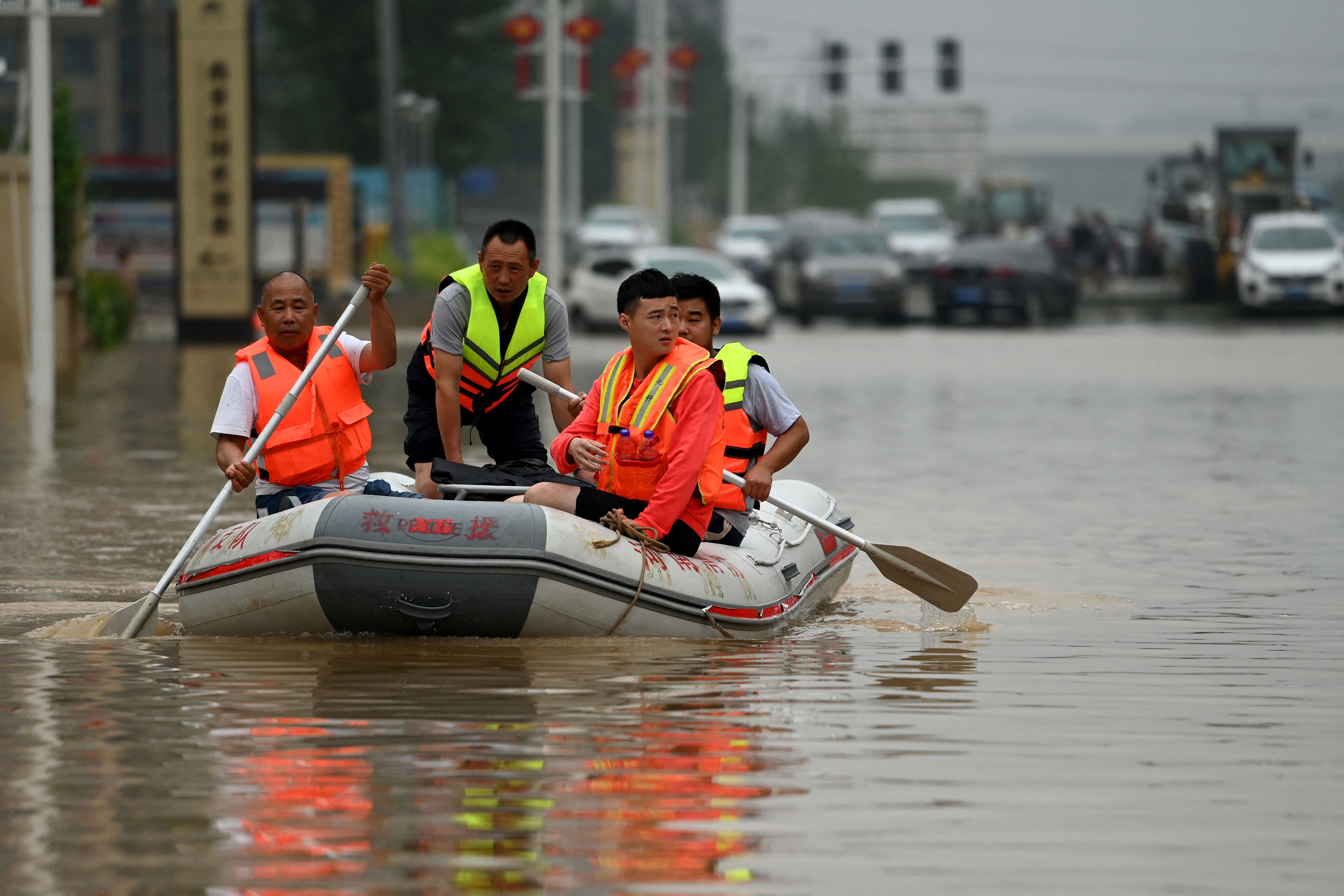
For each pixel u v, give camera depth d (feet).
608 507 80.74
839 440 171.12
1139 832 50.39
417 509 77.41
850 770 56.54
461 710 64.64
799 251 423.23
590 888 45.75
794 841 49.44
